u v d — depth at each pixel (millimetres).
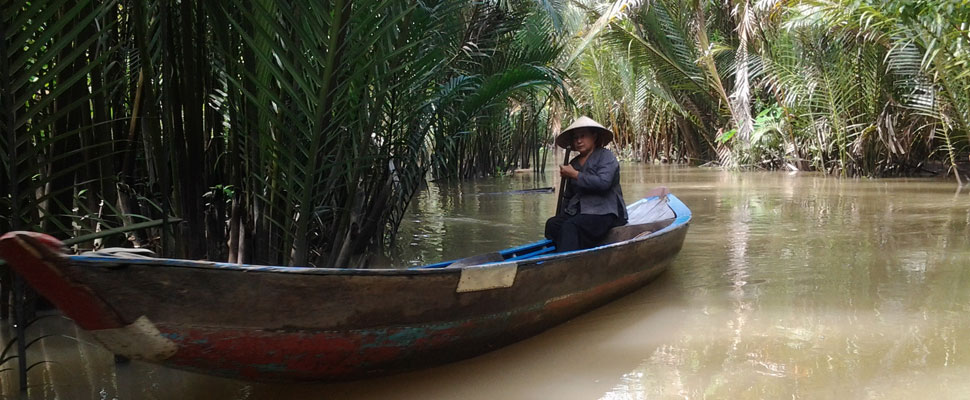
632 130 23516
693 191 11945
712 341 3688
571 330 3953
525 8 7645
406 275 2840
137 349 2592
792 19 11680
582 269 3850
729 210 9227
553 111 17484
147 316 2512
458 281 3029
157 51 3998
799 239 6773
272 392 3127
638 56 17297
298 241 3963
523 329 3627
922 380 3045
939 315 4023
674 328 3934
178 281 2496
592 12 16484
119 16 4129
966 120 11578
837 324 3912
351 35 3455
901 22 10281
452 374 3301
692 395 2967
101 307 2430
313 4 3365
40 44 2975
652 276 4949
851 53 12930
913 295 4492
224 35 3709
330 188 4203
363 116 4328
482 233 7461
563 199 5555
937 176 13812
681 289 4852
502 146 17016
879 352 3424
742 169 17266
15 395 3055
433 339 3109
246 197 4125
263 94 3779
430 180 14742
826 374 3152
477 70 7996
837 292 4633
